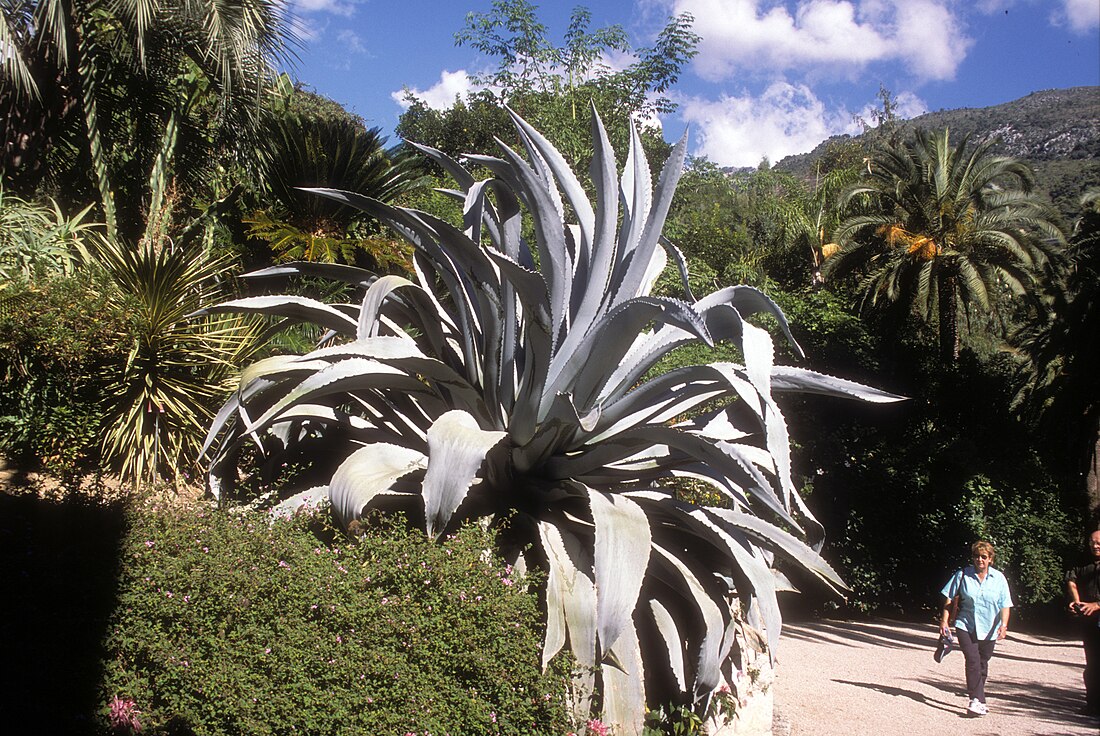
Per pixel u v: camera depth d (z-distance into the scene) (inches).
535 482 248.1
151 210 373.7
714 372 223.0
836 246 1252.5
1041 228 1192.8
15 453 247.1
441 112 1110.4
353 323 258.5
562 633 194.5
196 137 443.2
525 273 208.8
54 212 373.1
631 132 258.8
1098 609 340.2
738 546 232.7
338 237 453.4
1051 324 1132.5
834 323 741.3
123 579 172.6
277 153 443.2
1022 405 1177.4
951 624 341.4
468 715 172.7
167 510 193.3
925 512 719.7
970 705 331.6
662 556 229.1
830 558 697.0
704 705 227.1
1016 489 815.7
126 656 169.6
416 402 261.6
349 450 277.7
